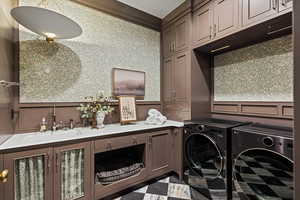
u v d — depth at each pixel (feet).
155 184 7.22
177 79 8.98
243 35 6.41
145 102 9.45
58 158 5.02
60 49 6.79
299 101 1.71
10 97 5.41
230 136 5.65
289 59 6.04
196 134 6.64
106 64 8.04
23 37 6.00
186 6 8.22
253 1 5.63
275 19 5.16
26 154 4.54
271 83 6.56
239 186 5.16
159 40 10.10
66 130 6.57
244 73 7.52
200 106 8.52
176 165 7.73
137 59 9.16
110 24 8.18
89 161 5.63
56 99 6.69
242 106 7.54
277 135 4.33
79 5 7.27
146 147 7.13
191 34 8.12
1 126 4.59
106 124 8.02
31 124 6.16
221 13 6.70
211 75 9.02
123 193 6.54
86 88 7.43
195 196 6.31
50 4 6.58
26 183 4.56
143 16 9.22
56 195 4.98
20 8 4.66
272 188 4.39
